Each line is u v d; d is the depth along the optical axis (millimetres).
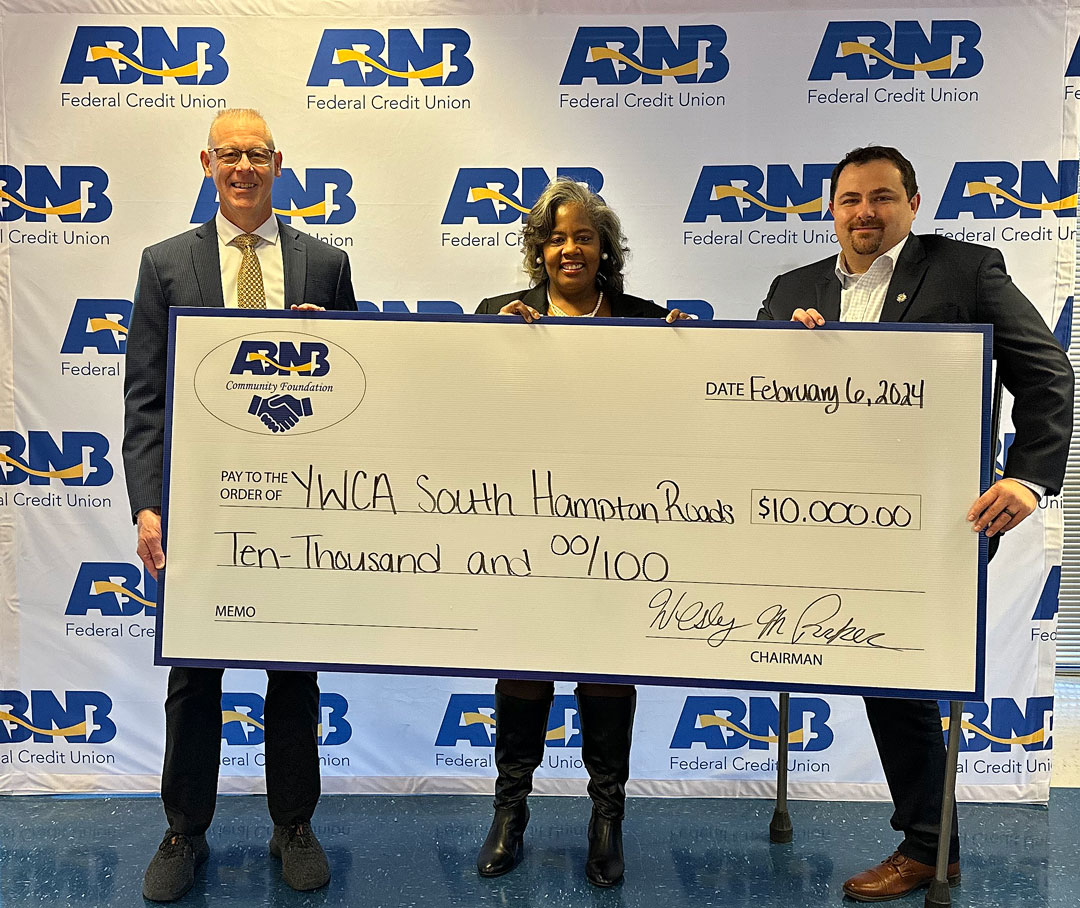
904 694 1866
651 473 1908
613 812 2135
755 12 2455
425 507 1939
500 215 2523
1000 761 2557
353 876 2168
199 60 2486
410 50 2490
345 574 1950
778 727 2559
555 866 2217
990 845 2322
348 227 2527
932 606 1854
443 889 2109
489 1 2480
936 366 1835
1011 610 2523
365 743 2641
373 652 1956
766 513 1890
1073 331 3250
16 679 2607
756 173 2492
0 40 2479
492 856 2172
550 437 1920
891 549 1861
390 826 2439
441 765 2646
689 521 1904
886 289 1998
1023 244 2453
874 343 1849
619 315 2188
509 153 2508
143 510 1971
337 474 1942
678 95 2484
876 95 2451
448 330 1921
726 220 2510
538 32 2482
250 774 2637
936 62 2434
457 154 2512
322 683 2629
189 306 1972
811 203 2490
